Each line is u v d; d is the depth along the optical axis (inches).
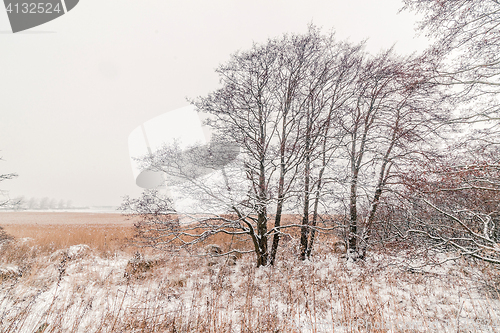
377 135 356.5
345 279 249.8
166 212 245.6
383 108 342.6
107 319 171.0
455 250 264.5
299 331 161.3
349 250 342.6
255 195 272.4
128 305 194.9
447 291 211.5
